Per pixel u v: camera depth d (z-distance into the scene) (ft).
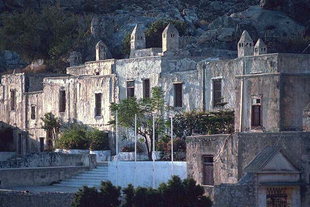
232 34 474.49
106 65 399.03
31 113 428.15
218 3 614.75
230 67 329.31
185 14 574.15
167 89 357.82
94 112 389.80
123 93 379.55
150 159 340.80
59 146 382.22
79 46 522.88
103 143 376.68
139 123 350.02
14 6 640.58
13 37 564.71
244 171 227.81
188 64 366.63
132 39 406.41
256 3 612.70
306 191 224.74
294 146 226.38
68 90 404.36
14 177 306.55
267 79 249.55
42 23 567.18
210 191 241.55
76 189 289.53
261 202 223.30
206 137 250.57
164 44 380.17
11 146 437.99
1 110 447.83
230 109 323.78
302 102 246.47
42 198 258.37
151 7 617.21
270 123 247.91
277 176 224.53
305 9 529.04
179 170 269.23
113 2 636.07
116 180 291.58
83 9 637.71
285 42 487.20
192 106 346.74
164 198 216.13
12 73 475.31
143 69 370.73
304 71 312.50
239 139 237.04
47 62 533.96
